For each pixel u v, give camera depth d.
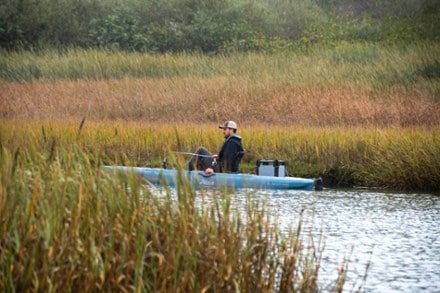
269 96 103.94
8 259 24.56
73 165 29.14
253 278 28.34
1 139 31.98
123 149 72.88
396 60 127.81
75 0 163.38
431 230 49.28
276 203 57.94
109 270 25.73
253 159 76.62
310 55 139.25
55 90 111.38
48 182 27.69
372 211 56.16
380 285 36.34
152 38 157.12
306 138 78.94
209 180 59.28
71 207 26.66
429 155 69.44
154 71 129.12
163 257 26.39
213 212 29.05
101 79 124.44
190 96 105.94
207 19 162.00
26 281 24.73
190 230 27.64
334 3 192.12
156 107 102.38
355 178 72.12
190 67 130.00
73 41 157.12
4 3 155.75
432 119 95.38
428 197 64.25
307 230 47.44
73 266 25.20
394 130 82.69
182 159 29.59
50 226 25.50
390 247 44.03
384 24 168.38
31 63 129.38
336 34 160.12
